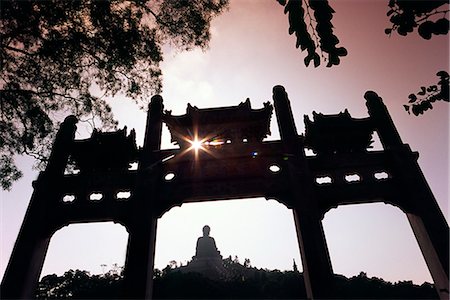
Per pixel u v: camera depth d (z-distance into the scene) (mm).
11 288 9945
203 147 13266
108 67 12039
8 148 11477
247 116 13758
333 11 2984
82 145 13562
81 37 10867
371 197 11219
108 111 13258
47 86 11328
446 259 9531
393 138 12625
